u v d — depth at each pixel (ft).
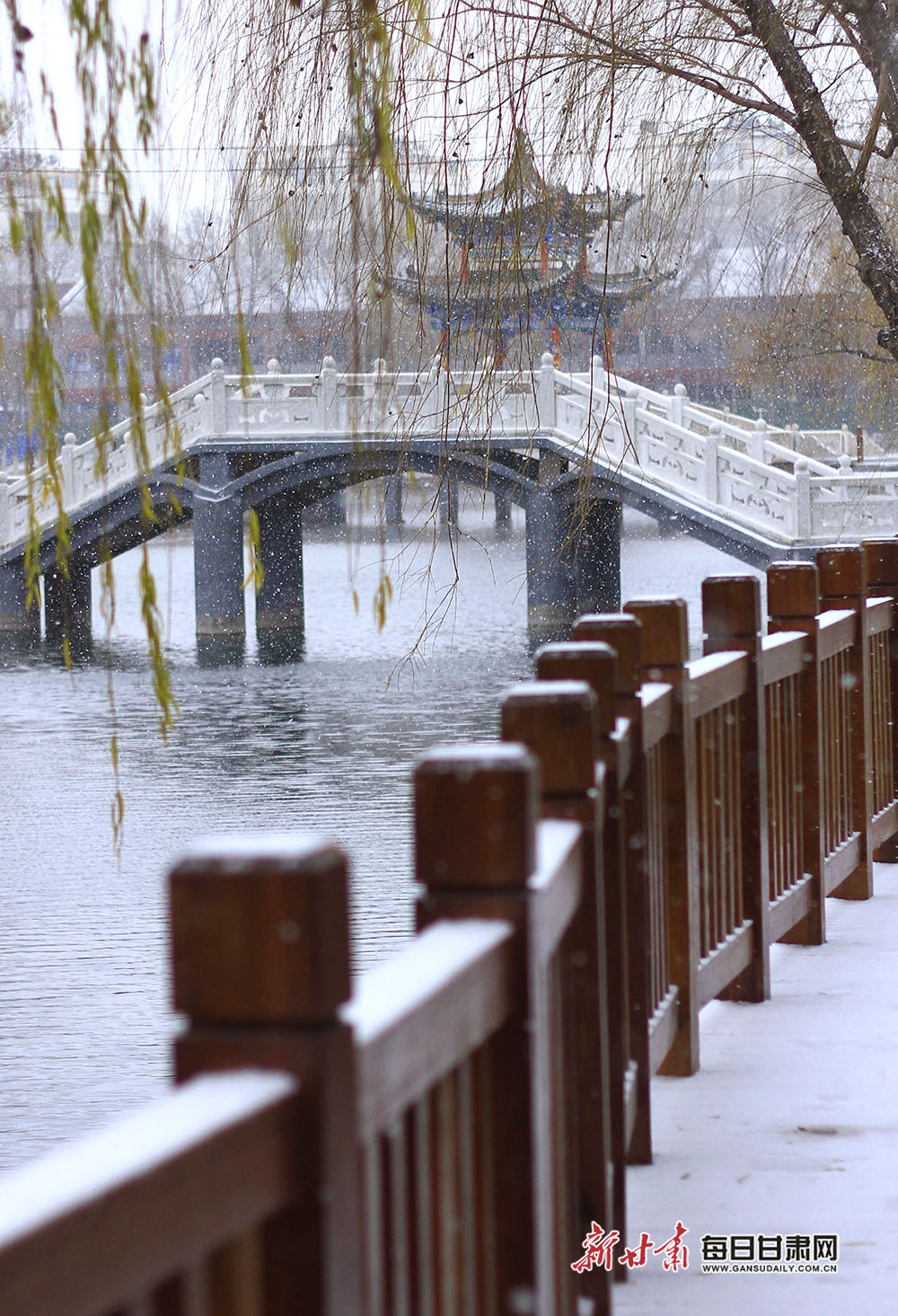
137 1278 4.50
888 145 38.14
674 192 37.32
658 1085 18.72
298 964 5.43
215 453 124.57
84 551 130.93
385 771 71.00
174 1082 5.50
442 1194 7.24
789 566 25.26
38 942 42.63
